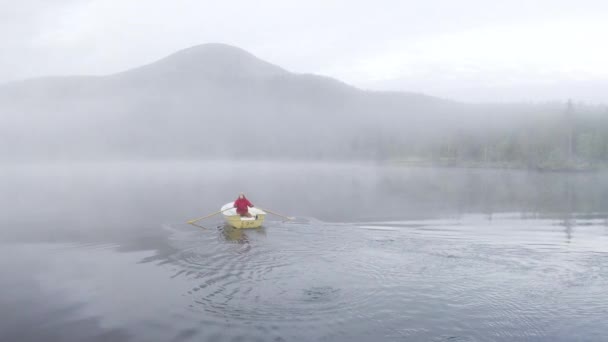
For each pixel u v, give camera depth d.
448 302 9.18
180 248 13.93
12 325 8.26
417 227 17.91
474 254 12.95
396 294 9.62
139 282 10.54
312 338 7.59
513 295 9.58
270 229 17.36
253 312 8.66
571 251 13.37
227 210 19.23
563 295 9.57
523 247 13.93
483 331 7.91
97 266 11.99
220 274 11.05
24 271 11.62
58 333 7.90
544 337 7.71
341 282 10.40
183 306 8.97
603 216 21.19
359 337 7.65
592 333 7.84
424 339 7.60
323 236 15.70
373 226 18.11
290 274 10.99
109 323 8.27
